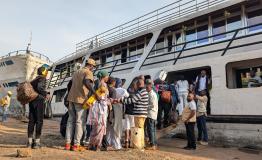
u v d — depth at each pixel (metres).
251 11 12.29
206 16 13.68
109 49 19.97
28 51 32.28
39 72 6.41
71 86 6.68
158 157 6.39
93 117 6.57
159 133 9.21
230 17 13.05
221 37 13.09
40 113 6.22
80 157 5.45
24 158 4.96
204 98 9.34
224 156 7.39
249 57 9.66
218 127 9.80
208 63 10.87
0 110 19.69
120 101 7.16
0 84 32.38
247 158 7.19
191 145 8.30
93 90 6.28
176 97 9.68
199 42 14.01
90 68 6.55
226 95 9.93
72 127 6.53
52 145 7.10
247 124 9.01
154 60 15.62
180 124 10.90
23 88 6.03
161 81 9.73
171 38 15.62
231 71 11.15
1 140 7.48
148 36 16.88
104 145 7.02
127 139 7.47
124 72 17.31
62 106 21.17
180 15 15.92
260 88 9.04
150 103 7.81
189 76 13.15
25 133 10.15
